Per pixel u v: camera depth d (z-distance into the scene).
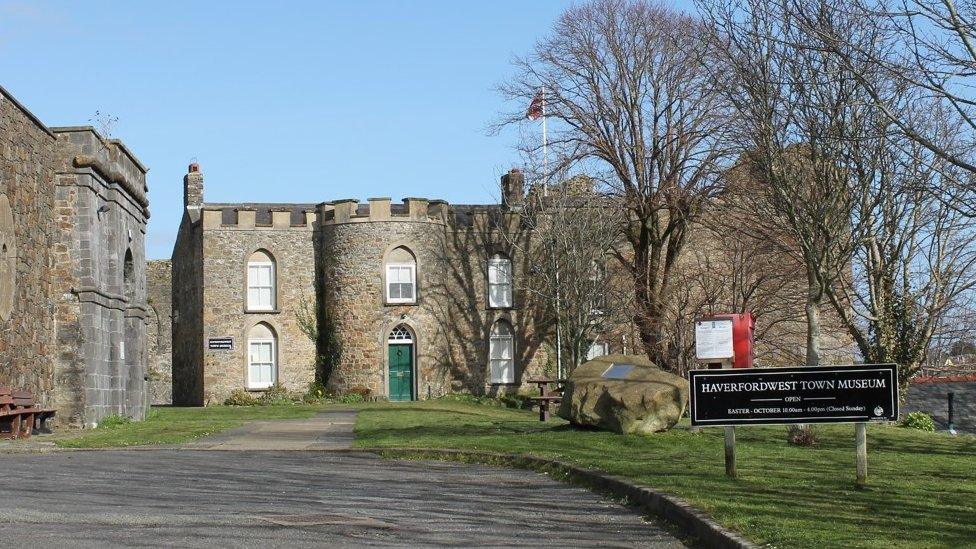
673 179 35.12
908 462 16.05
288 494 13.18
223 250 45.06
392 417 29.83
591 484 14.30
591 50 36.97
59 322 26.88
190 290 47.50
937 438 21.59
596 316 39.50
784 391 12.71
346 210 44.94
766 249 27.62
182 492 13.05
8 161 23.97
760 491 12.24
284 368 45.06
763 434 20.67
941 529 9.82
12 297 24.03
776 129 18.06
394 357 44.75
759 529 9.73
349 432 24.27
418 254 44.75
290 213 45.81
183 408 40.47
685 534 10.60
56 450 19.61
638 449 17.70
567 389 20.61
